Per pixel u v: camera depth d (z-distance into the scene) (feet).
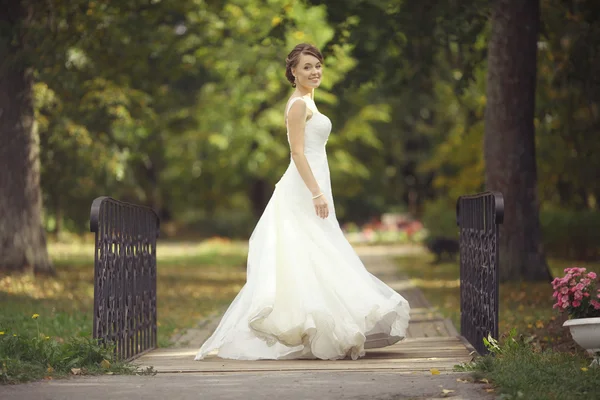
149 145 79.00
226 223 163.12
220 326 22.97
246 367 20.84
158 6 56.08
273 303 21.45
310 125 23.02
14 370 18.57
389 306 22.13
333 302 22.24
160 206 164.55
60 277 55.47
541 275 50.55
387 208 171.22
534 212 50.65
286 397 16.11
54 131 63.26
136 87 61.98
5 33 50.67
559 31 54.49
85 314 36.88
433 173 148.97
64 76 52.65
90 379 18.72
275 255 22.31
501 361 19.47
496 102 50.37
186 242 148.15
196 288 58.39
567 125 62.64
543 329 30.22
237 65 76.89
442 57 71.87
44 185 69.82
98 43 55.47
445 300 47.75
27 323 33.73
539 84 60.13
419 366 20.54
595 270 56.65
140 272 26.07
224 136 100.83
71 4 50.90
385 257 95.04
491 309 22.54
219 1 58.85
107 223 21.85
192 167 117.29
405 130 138.41
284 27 52.65
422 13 49.11
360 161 137.28
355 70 52.95
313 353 22.25
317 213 22.54
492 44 50.26
